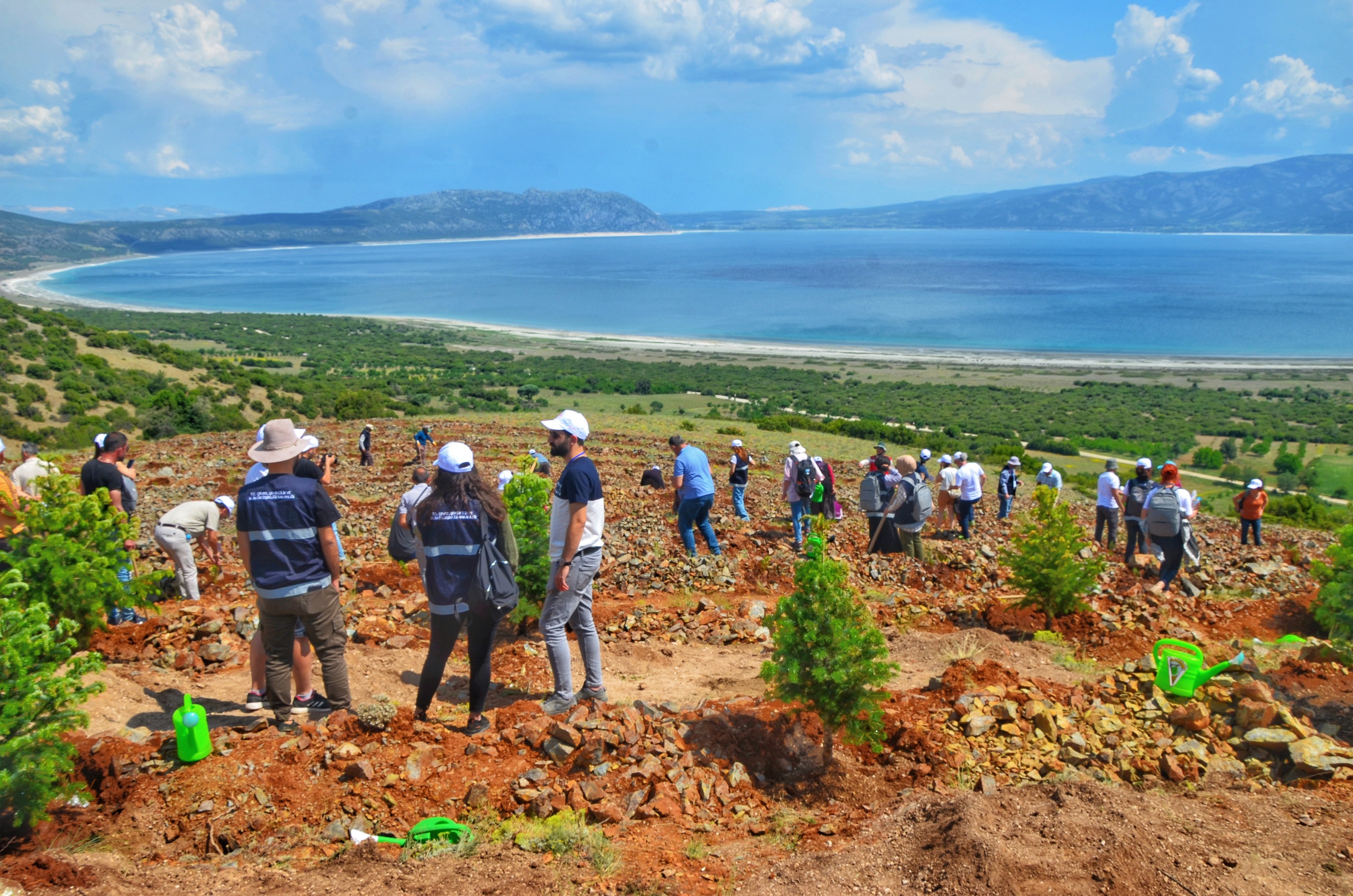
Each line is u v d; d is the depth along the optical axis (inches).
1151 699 218.7
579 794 165.2
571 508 207.3
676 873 140.2
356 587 367.2
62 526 242.8
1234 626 355.9
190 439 1049.5
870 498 454.9
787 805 174.9
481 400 3469.5
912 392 4077.3
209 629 268.2
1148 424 3346.5
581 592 213.6
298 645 199.0
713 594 384.2
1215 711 209.2
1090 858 140.1
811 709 194.2
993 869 134.1
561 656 212.7
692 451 437.1
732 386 4180.6
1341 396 4151.1
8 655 143.0
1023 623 333.1
